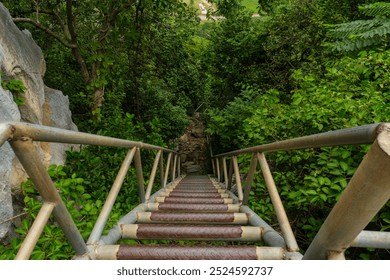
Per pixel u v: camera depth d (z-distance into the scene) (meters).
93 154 4.20
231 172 4.57
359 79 3.89
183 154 14.65
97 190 3.48
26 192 2.33
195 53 14.19
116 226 2.05
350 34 5.27
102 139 1.70
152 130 7.11
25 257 1.07
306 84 4.42
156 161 3.75
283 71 9.66
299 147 1.35
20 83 3.15
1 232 2.17
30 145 1.02
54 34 5.85
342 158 2.68
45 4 6.32
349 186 0.73
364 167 0.67
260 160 2.02
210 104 12.72
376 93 3.15
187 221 2.51
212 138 11.62
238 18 11.23
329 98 3.38
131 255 1.60
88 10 6.58
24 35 4.20
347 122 2.97
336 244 0.91
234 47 11.15
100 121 5.95
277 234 1.86
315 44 8.61
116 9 6.07
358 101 3.08
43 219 1.16
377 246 1.14
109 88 8.01
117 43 6.77
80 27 7.22
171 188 5.55
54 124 4.45
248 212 2.62
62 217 1.29
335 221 0.82
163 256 1.60
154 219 2.53
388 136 0.63
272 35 9.59
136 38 7.01
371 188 0.68
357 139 0.79
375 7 5.12
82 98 7.20
